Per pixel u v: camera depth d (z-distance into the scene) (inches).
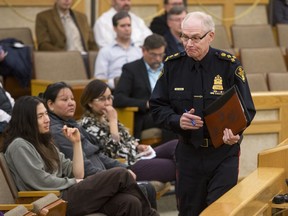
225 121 281.7
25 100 315.9
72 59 502.3
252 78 488.1
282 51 583.5
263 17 721.0
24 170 308.7
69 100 350.0
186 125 282.2
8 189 303.6
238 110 281.1
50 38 533.6
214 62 292.5
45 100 350.0
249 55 550.0
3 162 304.3
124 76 452.1
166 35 514.3
